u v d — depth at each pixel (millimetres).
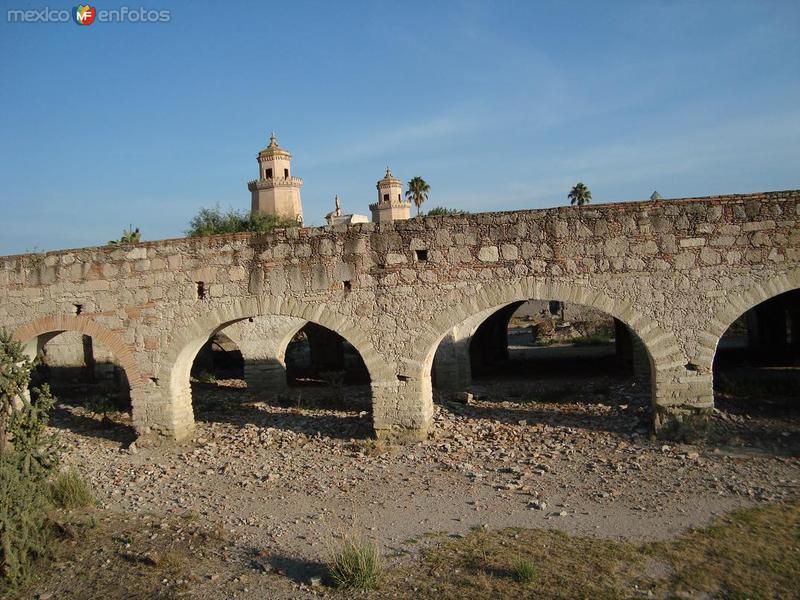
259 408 18922
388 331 13992
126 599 7793
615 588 7270
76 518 10531
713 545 8242
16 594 8125
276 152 43750
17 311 16203
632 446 12625
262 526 9906
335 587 7711
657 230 12922
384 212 55250
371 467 12492
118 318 15516
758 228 12523
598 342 33656
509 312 28609
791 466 11031
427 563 8188
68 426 17328
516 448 13023
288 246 14508
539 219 13328
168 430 15258
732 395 15914
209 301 14984
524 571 7566
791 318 26359
